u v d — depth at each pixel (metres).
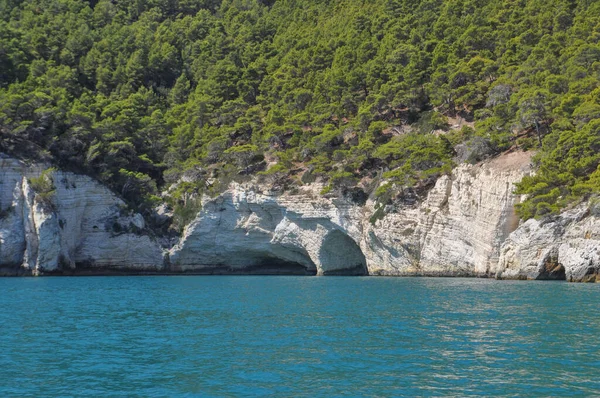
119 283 71.44
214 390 20.67
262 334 30.83
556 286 54.03
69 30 130.50
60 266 88.88
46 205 86.69
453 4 116.88
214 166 97.44
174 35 141.50
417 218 76.94
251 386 21.03
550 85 78.19
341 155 88.38
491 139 74.81
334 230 84.25
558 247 61.44
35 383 21.89
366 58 112.25
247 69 119.88
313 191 85.31
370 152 87.25
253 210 89.62
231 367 23.73
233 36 142.50
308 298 48.88
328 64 118.25
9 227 86.25
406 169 78.75
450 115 93.44
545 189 64.75
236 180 90.94
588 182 61.66
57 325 35.28
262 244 90.62
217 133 103.81
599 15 95.94
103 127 96.19
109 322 36.31
